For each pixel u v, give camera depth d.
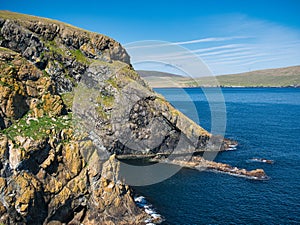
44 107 38.25
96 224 33.09
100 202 33.38
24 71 39.28
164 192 41.44
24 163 30.16
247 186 44.41
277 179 47.50
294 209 37.41
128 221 33.78
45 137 32.91
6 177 29.39
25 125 34.22
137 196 39.94
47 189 31.62
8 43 53.66
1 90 34.06
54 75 55.03
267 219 35.09
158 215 35.59
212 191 42.22
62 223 33.03
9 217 28.42
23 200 28.89
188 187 42.88
